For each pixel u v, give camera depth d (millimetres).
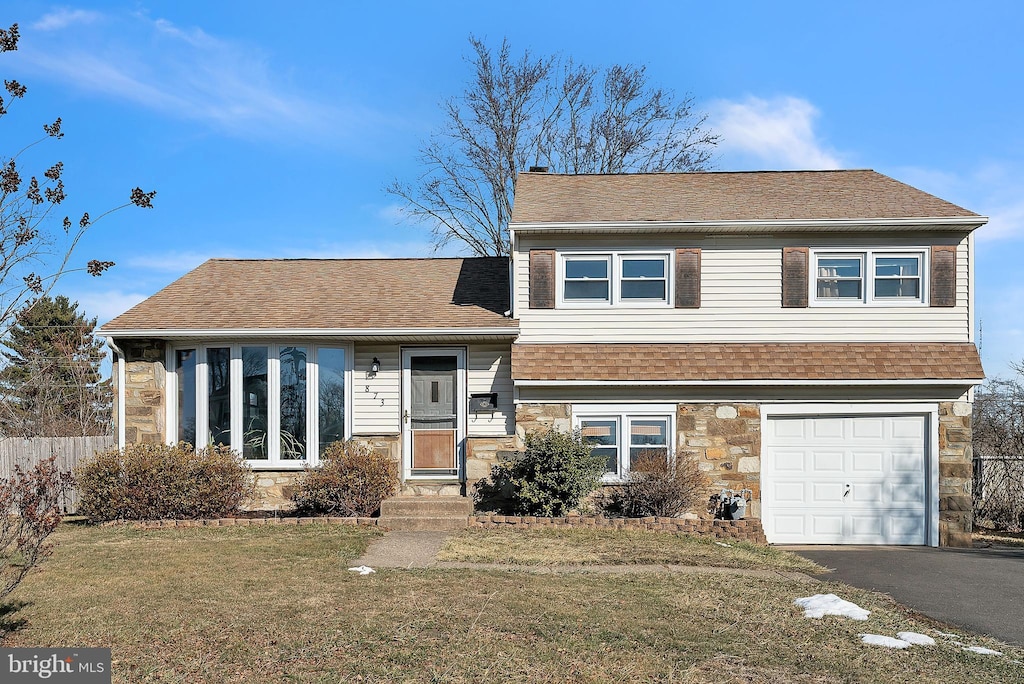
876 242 15141
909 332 15070
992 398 16984
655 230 15008
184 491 13406
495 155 29359
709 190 17344
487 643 7117
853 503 14766
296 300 16109
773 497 14812
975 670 6867
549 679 6359
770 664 6855
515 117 29219
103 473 13406
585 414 14805
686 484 13984
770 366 14656
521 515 13844
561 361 14750
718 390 14711
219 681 6230
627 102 29688
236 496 13859
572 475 13570
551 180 18453
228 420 14930
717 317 15164
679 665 6730
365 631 7402
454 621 7746
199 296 16281
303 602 8375
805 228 14875
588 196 16938
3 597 7453
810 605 8844
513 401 15188
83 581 9234
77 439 16500
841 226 14844
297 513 14344
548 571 10211
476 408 15172
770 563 11430
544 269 15227
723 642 7395
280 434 14883
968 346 14891
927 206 15469
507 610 8156
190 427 15008
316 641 7133
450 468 15258
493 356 15336
